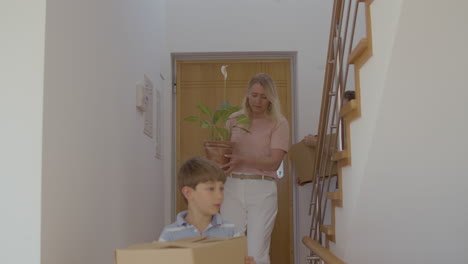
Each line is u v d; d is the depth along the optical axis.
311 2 3.88
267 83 2.74
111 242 2.12
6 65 1.42
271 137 2.74
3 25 1.44
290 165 3.87
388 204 2.10
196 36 3.84
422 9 1.59
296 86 3.88
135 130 2.66
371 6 1.91
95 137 1.91
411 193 2.07
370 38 1.91
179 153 3.86
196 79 3.95
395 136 1.88
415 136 1.89
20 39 1.43
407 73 1.74
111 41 2.18
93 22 1.91
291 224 3.82
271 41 3.84
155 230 3.24
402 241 2.25
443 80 1.76
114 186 2.19
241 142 2.75
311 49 3.84
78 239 1.68
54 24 1.50
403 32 1.65
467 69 1.72
